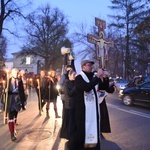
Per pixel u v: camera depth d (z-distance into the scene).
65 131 5.87
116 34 39.59
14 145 6.00
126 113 10.88
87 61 4.46
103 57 7.44
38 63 56.56
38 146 5.92
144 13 35.78
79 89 4.37
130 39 38.25
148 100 12.71
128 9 38.16
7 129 7.61
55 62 53.59
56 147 5.83
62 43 52.28
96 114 4.38
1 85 11.57
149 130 7.56
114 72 44.47
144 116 10.09
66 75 6.07
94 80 4.22
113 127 7.95
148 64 42.06
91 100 4.38
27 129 7.58
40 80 10.05
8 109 6.39
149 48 39.56
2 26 23.92
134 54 38.62
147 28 26.80
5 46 45.91
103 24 7.61
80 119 4.34
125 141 6.37
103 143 6.19
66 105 5.79
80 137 4.32
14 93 6.47
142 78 18.48
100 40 7.50
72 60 6.55
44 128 7.71
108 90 4.89
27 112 10.90
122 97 14.20
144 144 6.11
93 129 4.32
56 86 9.59
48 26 52.66
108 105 13.84
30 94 22.27
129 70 38.41
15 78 6.56
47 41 52.94
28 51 52.69
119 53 42.38
